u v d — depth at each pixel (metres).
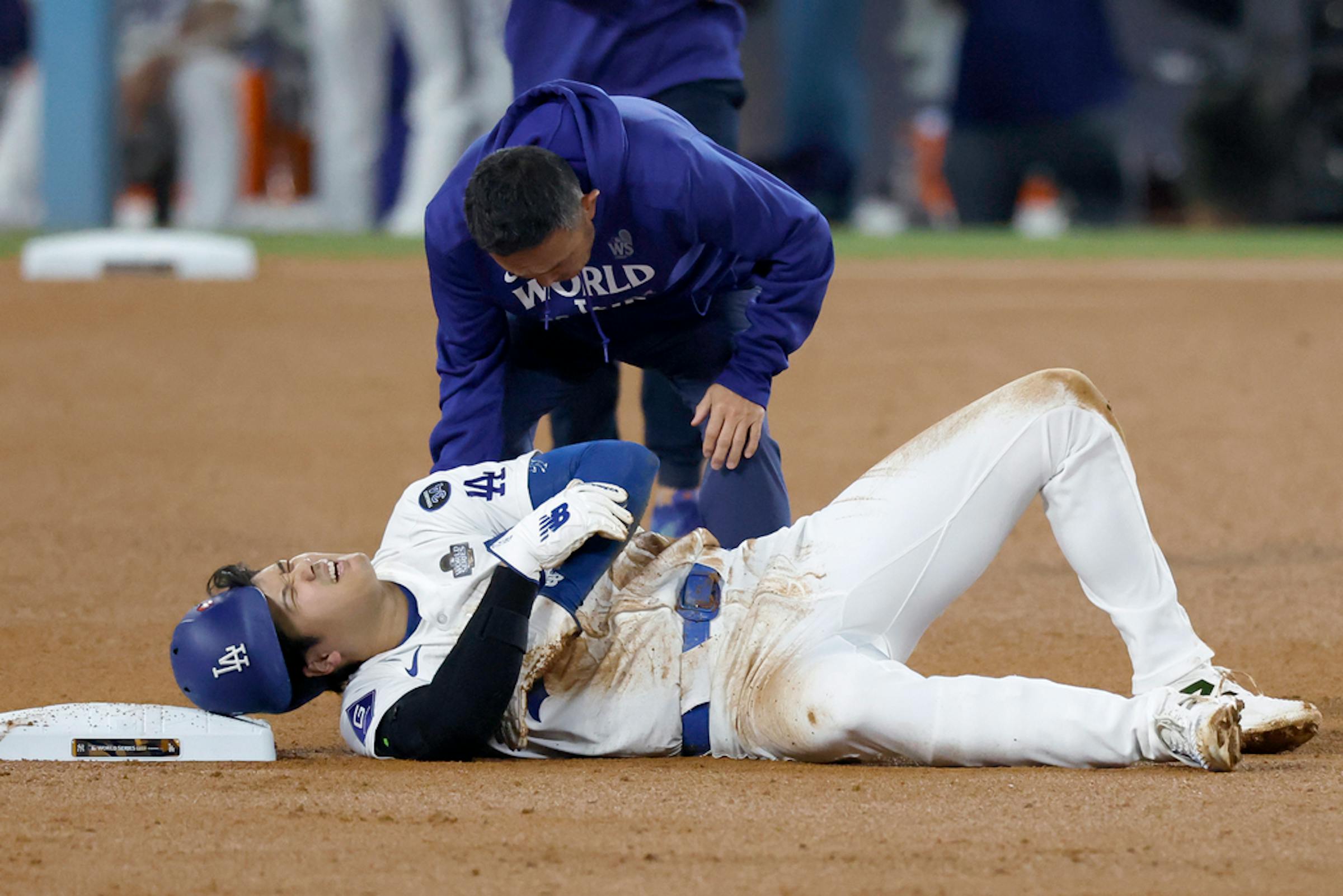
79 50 75.12
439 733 14.41
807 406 37.16
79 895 11.32
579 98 16.52
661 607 15.01
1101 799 13.20
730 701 14.74
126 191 81.62
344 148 76.12
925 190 89.62
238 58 82.12
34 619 21.22
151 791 13.83
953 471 14.80
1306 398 38.22
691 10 21.09
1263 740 14.74
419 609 14.94
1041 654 19.42
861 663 14.14
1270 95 88.12
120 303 54.78
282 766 14.80
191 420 36.44
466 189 15.83
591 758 14.98
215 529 26.48
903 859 11.88
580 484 14.89
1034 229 84.19
